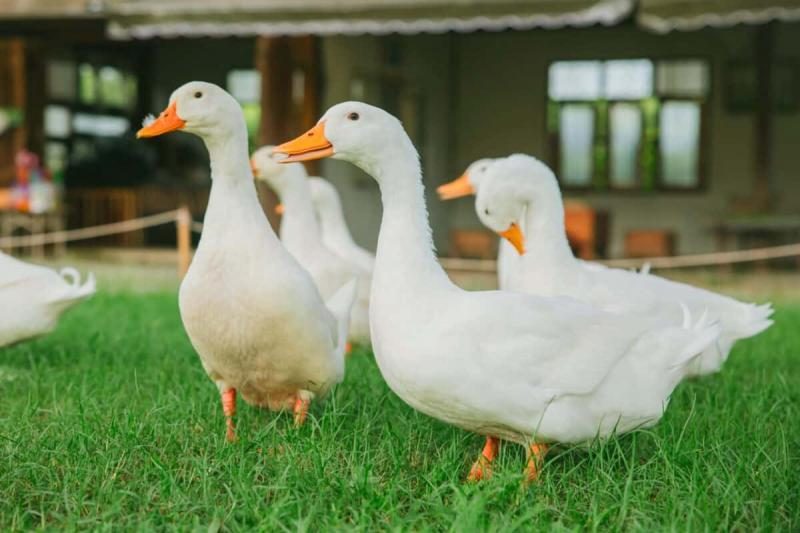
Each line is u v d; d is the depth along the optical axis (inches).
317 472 86.6
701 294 108.9
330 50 276.2
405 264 86.7
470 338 84.5
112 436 92.7
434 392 85.2
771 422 100.5
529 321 85.0
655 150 336.2
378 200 314.0
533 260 102.1
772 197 322.0
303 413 97.7
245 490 84.0
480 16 210.5
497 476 85.7
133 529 81.4
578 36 338.0
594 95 339.3
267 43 255.8
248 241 93.9
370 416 98.4
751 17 194.2
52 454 90.4
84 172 335.0
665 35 330.0
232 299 93.8
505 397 84.6
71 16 261.7
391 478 87.1
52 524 82.8
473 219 354.6
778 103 325.4
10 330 115.8
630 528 81.9
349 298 105.6
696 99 331.3
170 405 99.7
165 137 359.6
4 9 262.2
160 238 339.3
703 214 332.2
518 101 344.8
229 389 98.8
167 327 143.0
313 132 88.4
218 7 223.3
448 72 347.3
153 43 356.5
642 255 297.3
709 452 91.1
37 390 107.1
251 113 357.7
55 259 281.9
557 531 80.0
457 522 79.7
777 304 186.5
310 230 122.0
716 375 117.2
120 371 115.0
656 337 88.3
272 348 94.8
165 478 85.5
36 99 298.7
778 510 83.3
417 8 213.6
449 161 350.0
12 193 283.6
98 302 167.3
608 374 86.6
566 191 343.3
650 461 88.8
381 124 87.6
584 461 91.4
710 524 80.9
